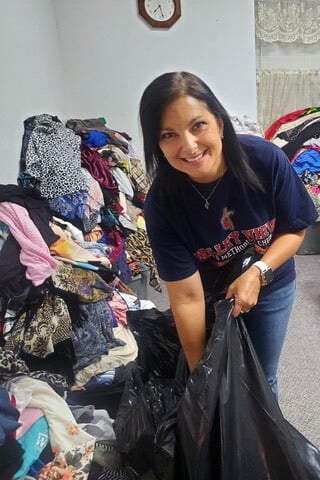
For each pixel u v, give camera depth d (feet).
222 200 3.05
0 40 5.54
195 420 2.59
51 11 8.89
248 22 9.89
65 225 5.66
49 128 6.34
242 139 3.03
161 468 2.98
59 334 4.35
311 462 2.95
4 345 4.16
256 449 2.64
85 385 4.69
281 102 12.13
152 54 9.88
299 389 5.64
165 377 4.09
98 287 5.00
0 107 5.41
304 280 8.93
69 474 3.15
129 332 5.16
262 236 3.34
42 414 3.36
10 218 4.39
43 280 4.30
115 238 6.82
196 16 9.68
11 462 2.90
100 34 9.62
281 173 3.09
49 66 8.39
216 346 2.74
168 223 3.16
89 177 6.47
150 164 2.92
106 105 10.19
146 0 9.39
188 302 3.31
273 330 4.02
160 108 2.53
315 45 11.71
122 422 3.57
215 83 10.30
